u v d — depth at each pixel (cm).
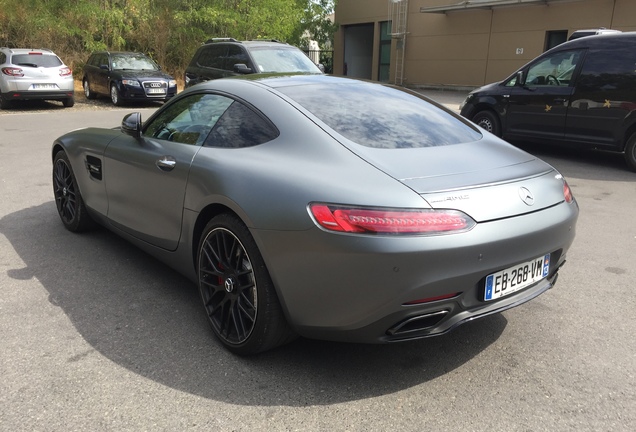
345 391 267
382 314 242
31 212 564
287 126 296
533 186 280
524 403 259
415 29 2703
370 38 3234
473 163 283
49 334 316
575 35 1000
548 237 274
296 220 253
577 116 859
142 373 279
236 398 260
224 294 305
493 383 276
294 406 254
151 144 371
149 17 2233
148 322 333
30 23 1970
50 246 462
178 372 280
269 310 273
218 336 306
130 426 238
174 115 376
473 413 251
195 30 2288
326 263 246
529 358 300
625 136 817
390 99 352
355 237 237
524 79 933
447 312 251
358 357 300
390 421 245
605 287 400
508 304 269
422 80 2711
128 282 392
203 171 309
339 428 239
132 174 379
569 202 302
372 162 265
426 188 248
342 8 3231
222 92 344
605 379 280
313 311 257
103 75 1703
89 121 1299
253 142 305
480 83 2439
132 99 1616
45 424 237
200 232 324
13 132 1123
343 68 3366
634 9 1878
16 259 431
